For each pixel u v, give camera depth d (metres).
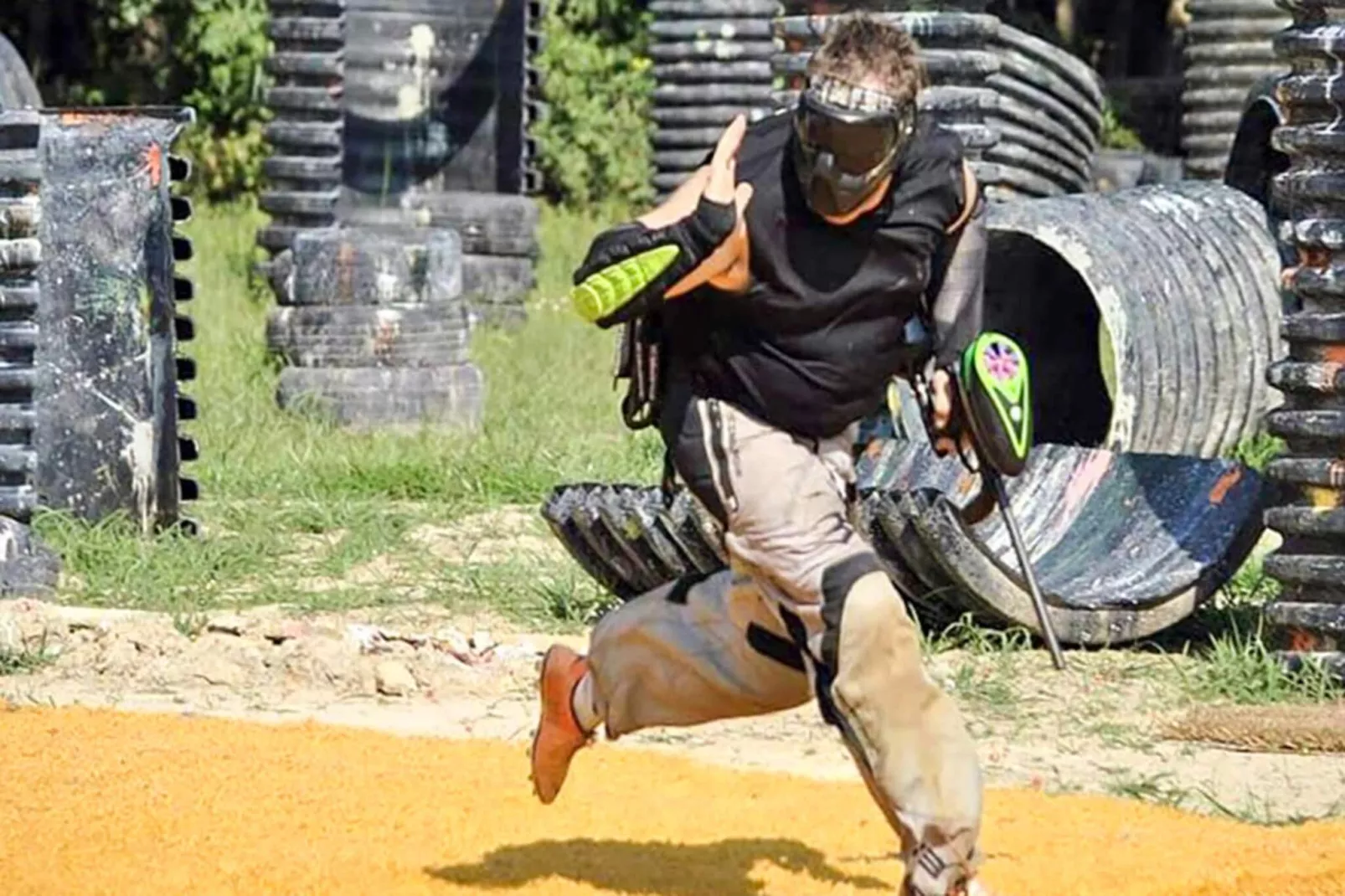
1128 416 31.44
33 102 41.44
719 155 14.23
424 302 39.56
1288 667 22.56
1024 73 44.38
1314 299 22.56
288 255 40.09
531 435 37.31
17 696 21.98
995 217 32.53
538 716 21.58
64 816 17.42
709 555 23.64
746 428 14.50
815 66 13.99
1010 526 19.48
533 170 53.84
